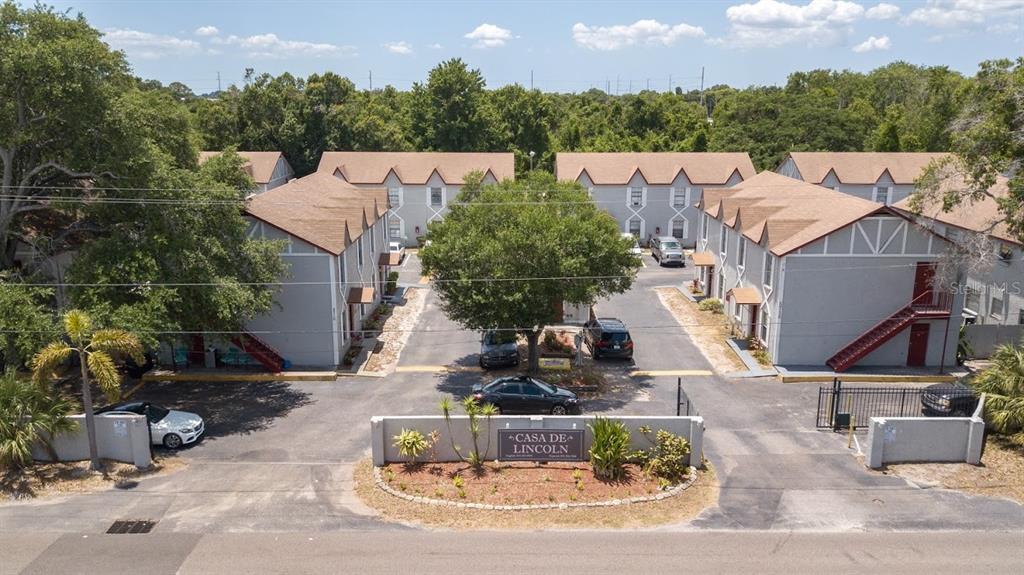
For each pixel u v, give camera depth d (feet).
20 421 69.92
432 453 72.08
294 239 102.83
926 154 198.90
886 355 107.14
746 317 120.37
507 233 92.53
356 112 242.99
